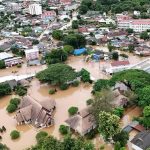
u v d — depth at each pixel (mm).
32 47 173250
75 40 170125
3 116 106438
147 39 180750
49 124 97438
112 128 80125
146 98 97062
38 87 127812
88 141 82188
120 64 137375
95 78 132375
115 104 98938
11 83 126000
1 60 154500
